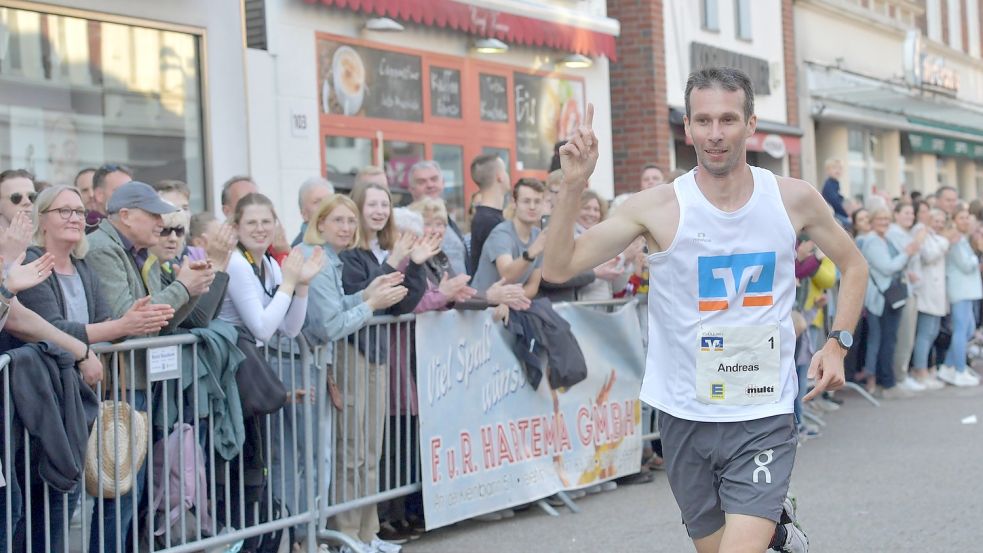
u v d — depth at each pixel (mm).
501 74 14016
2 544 5148
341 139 11719
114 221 6004
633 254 8992
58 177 9227
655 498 8391
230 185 8031
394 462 7242
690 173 4387
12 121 8914
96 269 5809
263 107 10898
